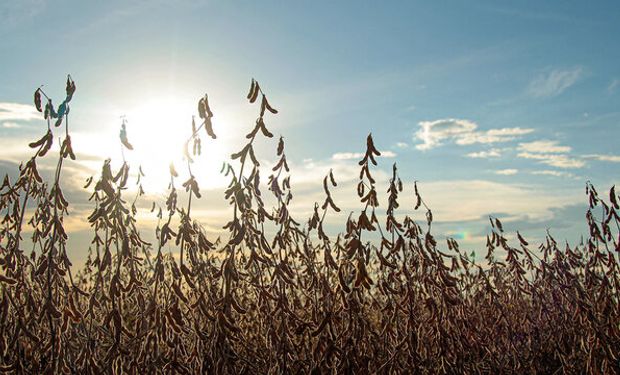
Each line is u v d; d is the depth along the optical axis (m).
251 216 1.33
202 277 1.41
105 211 1.25
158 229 1.51
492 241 1.87
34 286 1.42
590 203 1.75
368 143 1.33
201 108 1.23
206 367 1.25
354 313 1.44
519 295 1.92
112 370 1.21
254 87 1.24
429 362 1.52
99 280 1.28
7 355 1.30
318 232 1.50
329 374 1.46
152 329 1.26
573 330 1.82
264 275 1.54
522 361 1.79
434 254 1.58
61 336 1.22
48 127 1.19
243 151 1.24
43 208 1.34
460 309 1.71
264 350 1.56
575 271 1.92
